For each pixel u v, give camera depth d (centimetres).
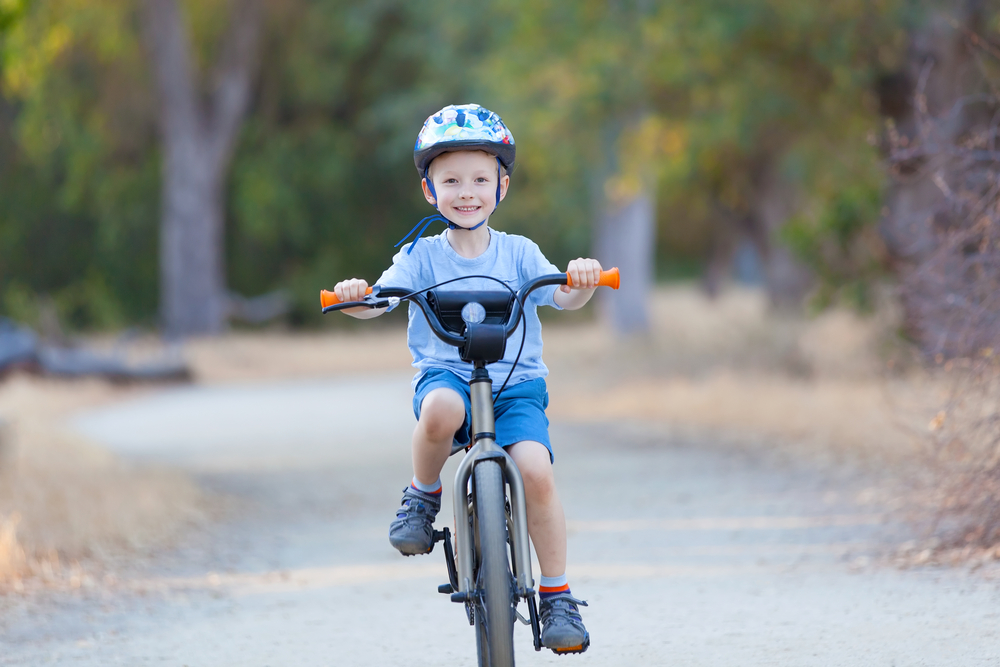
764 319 5162
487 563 981
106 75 8894
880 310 4022
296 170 10019
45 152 9475
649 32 4225
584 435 3962
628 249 8175
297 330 11288
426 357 1110
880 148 3356
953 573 1602
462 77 8488
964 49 3294
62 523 2175
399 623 1537
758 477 2739
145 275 10650
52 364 6225
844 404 3434
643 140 4969
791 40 4078
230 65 8656
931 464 1942
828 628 1377
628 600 1614
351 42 9200
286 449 3822
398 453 3638
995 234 1891
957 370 1936
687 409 4125
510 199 10575
